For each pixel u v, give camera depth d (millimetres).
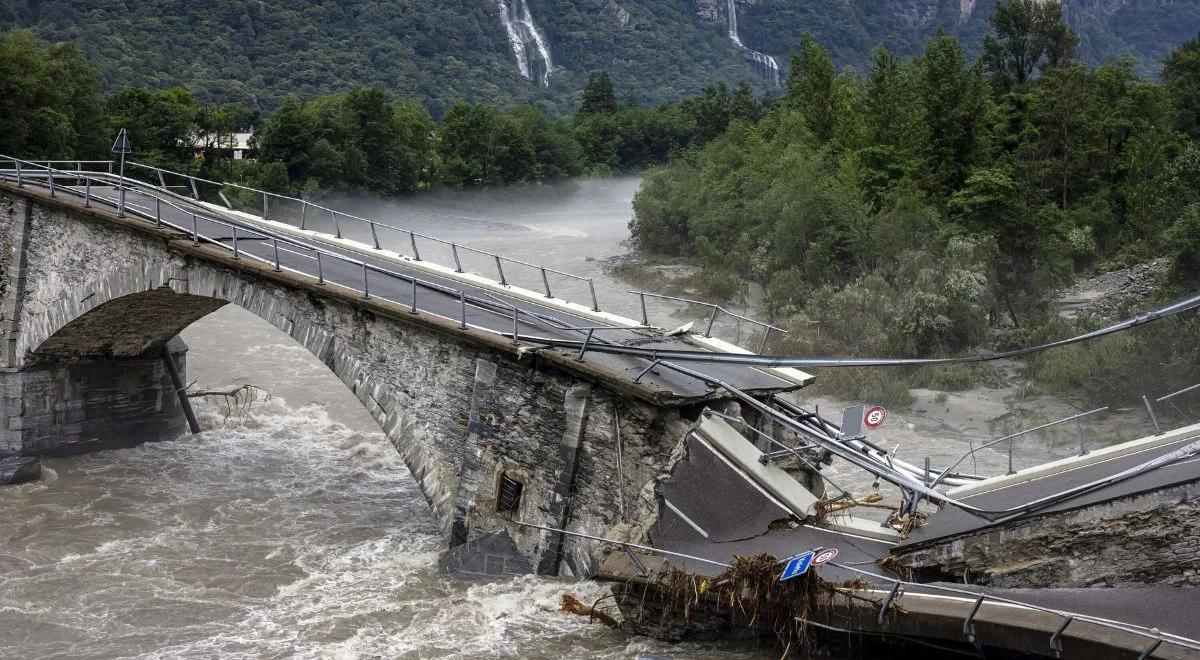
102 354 42500
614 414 26203
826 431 27625
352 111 121562
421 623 26625
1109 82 91375
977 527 22219
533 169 143125
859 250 67125
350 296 31000
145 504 36625
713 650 24297
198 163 105625
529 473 27828
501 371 28312
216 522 34875
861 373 50438
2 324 41469
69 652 26141
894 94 81125
